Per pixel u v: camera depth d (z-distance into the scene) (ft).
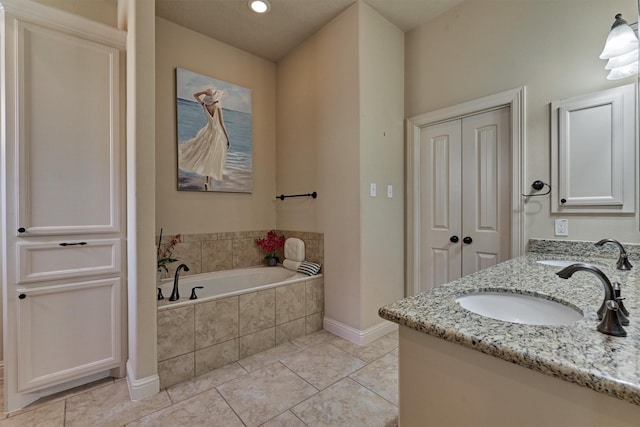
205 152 9.62
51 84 5.72
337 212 8.73
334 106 8.78
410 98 9.31
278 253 11.07
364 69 8.14
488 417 2.32
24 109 5.45
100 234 6.24
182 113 9.15
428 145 9.03
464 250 8.26
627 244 5.64
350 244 8.34
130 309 6.14
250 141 10.64
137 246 5.72
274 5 8.15
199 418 5.19
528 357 2.01
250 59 10.69
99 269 6.21
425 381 2.73
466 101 8.04
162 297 7.04
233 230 10.32
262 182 11.04
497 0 7.46
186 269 7.27
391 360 7.18
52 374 5.71
